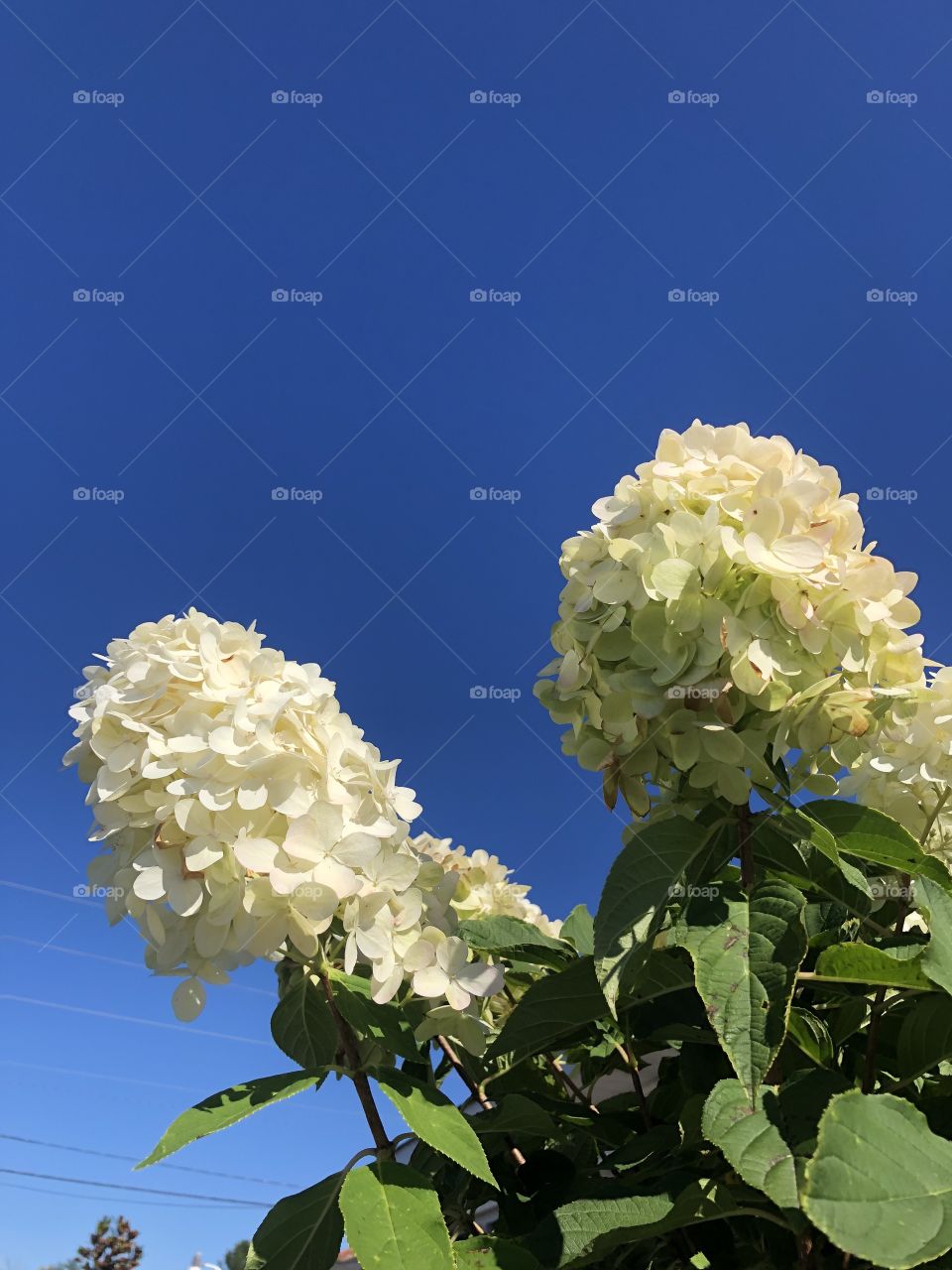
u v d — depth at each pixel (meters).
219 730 1.44
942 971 1.34
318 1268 1.41
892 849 1.55
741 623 1.49
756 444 1.71
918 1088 1.63
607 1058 2.13
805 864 1.62
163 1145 1.26
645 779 1.63
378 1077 1.48
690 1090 1.65
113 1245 13.30
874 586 1.58
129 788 1.47
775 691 1.49
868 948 1.41
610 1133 1.85
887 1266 0.94
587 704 1.62
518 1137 1.80
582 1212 1.38
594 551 1.69
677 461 1.70
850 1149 1.05
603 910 1.49
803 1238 1.23
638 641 1.54
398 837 1.65
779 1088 1.26
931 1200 1.02
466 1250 1.34
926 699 1.82
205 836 1.39
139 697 1.53
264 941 1.40
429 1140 1.35
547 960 1.92
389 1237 1.24
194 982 1.42
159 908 1.43
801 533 1.54
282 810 1.41
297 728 1.50
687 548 1.55
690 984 1.67
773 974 1.31
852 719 1.51
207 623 1.64
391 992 1.48
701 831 1.54
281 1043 1.66
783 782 1.55
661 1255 1.64
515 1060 1.80
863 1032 1.72
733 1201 1.32
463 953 1.62
